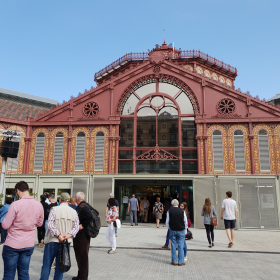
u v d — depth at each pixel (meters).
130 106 22.33
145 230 15.44
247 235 14.23
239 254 9.38
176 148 21.23
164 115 21.89
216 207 17.53
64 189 19.28
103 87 22.64
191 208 20.16
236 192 17.62
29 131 22.28
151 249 10.10
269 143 20.34
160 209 16.91
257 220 17.17
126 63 28.48
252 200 17.47
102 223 18.16
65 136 22.11
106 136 21.84
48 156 21.88
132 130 21.89
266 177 17.67
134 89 22.58
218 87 21.66
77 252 6.06
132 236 13.03
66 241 5.40
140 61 28.06
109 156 21.34
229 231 10.61
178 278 6.49
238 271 7.15
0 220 10.03
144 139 21.64
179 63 29.38
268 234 14.74
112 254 9.18
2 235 10.09
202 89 21.81
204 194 17.84
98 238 12.46
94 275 6.66
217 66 30.25
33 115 25.66
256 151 20.36
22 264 4.92
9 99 28.48
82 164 21.55
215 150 20.72
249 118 20.75
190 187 20.44
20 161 21.72
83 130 22.09
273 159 20.11
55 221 5.41
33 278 6.38
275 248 10.32
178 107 21.81
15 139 20.73
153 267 7.51
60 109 22.56
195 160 20.84
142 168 21.23
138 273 6.89
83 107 22.44
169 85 22.36
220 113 21.19
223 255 9.20
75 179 19.11
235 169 20.27
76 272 7.01
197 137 20.95
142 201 20.02
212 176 18.05
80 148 21.81
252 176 17.78
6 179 19.66
